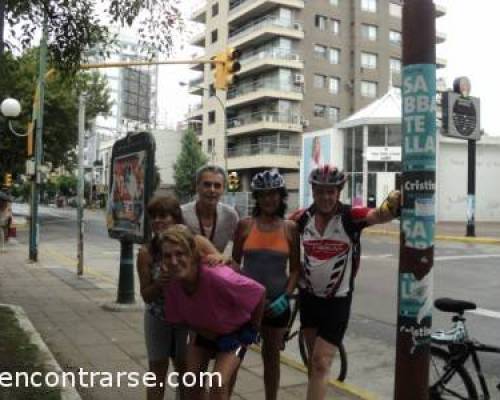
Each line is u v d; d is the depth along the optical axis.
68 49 10.05
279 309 4.39
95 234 31.06
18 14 9.60
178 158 68.75
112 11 9.43
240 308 3.79
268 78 61.41
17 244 22.94
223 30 67.69
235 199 42.31
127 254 9.62
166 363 4.55
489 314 9.89
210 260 3.79
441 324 9.01
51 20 9.82
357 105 64.00
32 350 6.18
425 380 3.71
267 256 4.42
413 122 3.67
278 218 4.53
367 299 11.33
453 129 26.39
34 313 9.05
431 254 3.69
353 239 4.33
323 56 63.03
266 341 4.59
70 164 45.03
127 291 9.60
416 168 3.66
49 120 38.47
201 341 4.06
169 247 3.64
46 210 75.19
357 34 64.38
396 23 67.12
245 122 63.25
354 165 43.06
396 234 30.08
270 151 60.00
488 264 16.84
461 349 5.00
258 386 5.73
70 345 7.08
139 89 60.62
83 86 13.73
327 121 62.72
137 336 7.57
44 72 17.31
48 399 4.75
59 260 18.05
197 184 4.75
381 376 6.69
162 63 15.66
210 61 16.72
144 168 8.34
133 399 5.21
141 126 60.50
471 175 27.48
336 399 5.52
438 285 13.08
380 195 41.19
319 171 4.30
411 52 3.67
